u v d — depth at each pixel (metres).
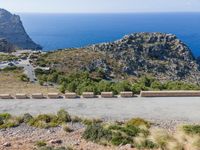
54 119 25.52
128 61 139.25
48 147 18.20
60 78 60.69
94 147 18.95
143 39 166.75
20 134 22.67
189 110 28.70
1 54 126.62
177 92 33.62
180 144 17.80
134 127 22.09
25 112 29.09
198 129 21.91
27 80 62.69
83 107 30.20
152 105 30.44
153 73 140.00
